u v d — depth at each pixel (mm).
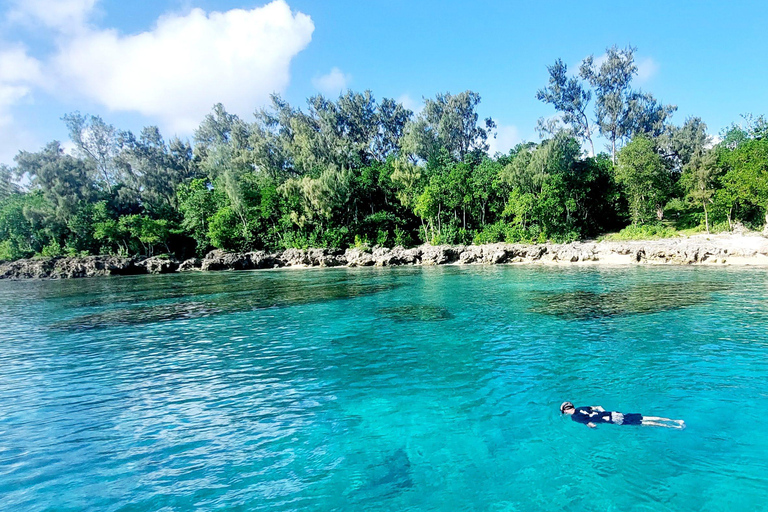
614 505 6785
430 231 67625
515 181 58594
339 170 76125
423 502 7082
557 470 7879
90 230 74125
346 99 91438
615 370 13070
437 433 9578
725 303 22000
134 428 10406
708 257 40219
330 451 8961
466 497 7172
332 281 41344
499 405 10938
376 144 93375
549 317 20922
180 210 77938
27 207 72750
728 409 10109
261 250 70125
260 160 83812
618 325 18609
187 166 95000
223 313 26156
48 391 13289
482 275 40750
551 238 55844
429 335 18594
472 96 87438
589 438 9031
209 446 9359
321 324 21781
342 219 71688
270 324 22328
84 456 9094
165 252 76500
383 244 65500
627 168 54750
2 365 16328
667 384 11789
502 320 20797
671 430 9195
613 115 73500
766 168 43875
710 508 6625
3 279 62406
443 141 82375
